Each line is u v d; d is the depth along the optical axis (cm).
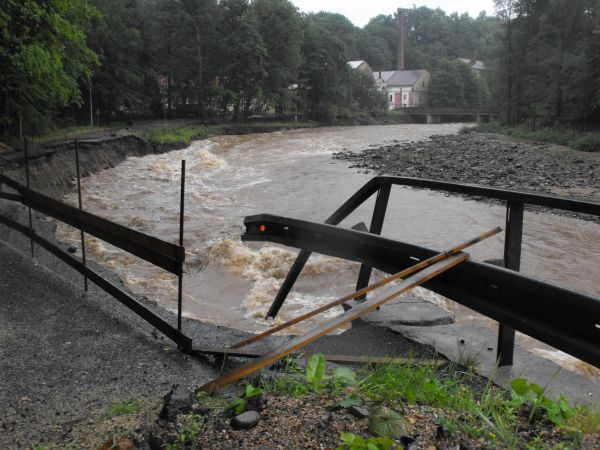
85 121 5497
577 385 314
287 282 550
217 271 975
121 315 488
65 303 517
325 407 250
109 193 2188
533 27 6469
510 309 272
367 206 1992
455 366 331
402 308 462
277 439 226
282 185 2495
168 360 383
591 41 5203
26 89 2370
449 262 296
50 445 262
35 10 1991
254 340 350
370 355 369
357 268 975
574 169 2878
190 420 253
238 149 4422
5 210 1150
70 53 2503
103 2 5394
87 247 1030
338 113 8756
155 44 6650
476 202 2052
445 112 9912
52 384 341
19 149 2164
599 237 1530
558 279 1156
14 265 648
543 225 1680
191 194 2203
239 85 7131
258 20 7212
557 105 5619
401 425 223
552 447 215
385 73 14125
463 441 216
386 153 3897
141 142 3672
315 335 273
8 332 438
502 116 7050
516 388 248
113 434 265
